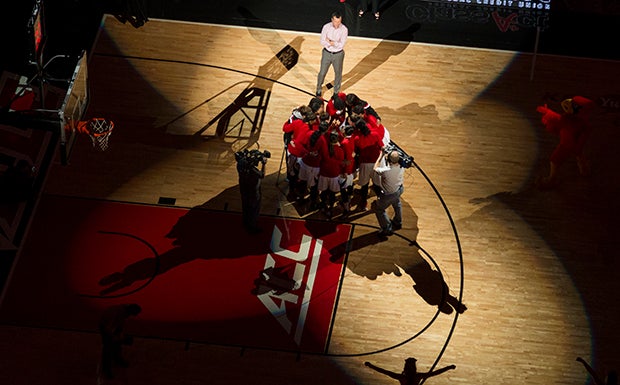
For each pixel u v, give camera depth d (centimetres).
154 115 2134
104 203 2000
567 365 1823
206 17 2305
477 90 2200
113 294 1880
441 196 2033
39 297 1872
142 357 1805
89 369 1789
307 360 1812
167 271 1911
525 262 1948
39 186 2017
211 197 2017
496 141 2119
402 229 1981
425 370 1805
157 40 2262
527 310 1884
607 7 2341
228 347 1823
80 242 1944
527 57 2264
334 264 1930
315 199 1988
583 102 1997
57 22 2284
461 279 1919
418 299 1892
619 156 2102
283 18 2306
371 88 2188
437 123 2139
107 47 2247
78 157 2061
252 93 2173
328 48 2077
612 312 1888
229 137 2103
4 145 2067
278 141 2097
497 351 1833
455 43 2280
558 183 2059
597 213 2020
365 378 1795
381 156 1934
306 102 2162
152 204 2002
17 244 1936
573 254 1962
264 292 1891
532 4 2339
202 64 2222
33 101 2134
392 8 2325
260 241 1955
